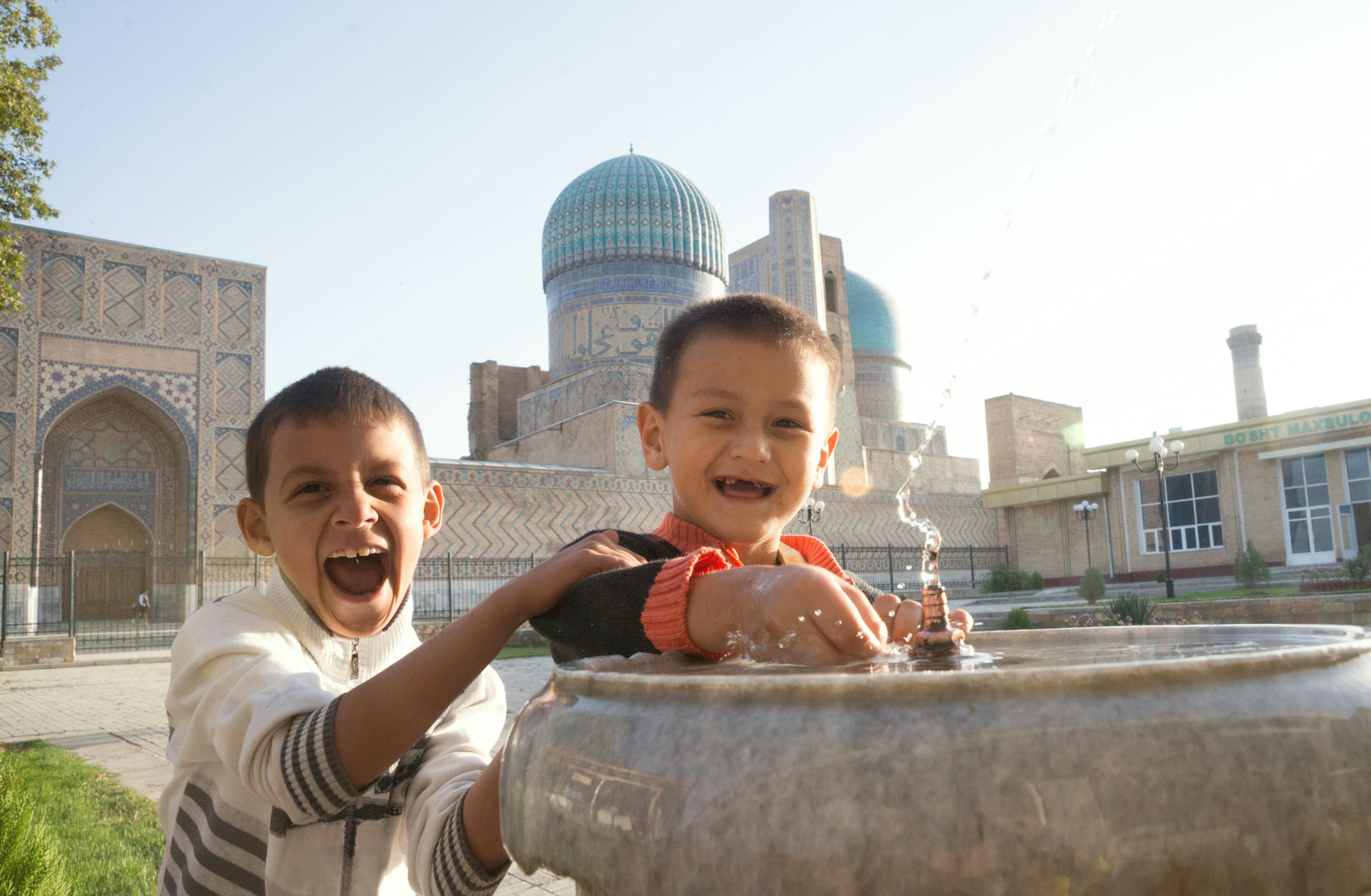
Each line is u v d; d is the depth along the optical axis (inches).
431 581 690.8
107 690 373.4
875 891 12.3
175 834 40.8
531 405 954.7
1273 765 13.3
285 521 39.0
